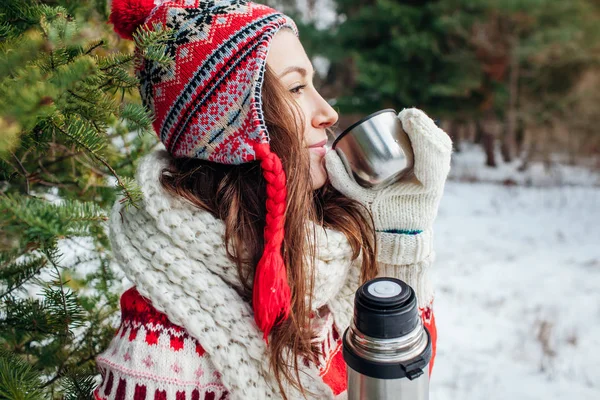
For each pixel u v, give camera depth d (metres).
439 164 1.01
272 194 0.92
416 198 1.09
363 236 1.10
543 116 7.69
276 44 1.01
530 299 3.84
